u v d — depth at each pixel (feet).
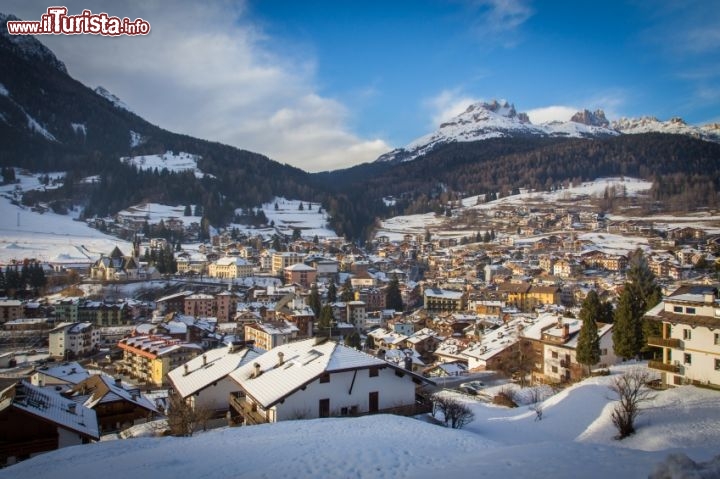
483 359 315.37
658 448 128.88
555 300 646.33
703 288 195.00
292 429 111.55
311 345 161.79
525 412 191.93
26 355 475.72
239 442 100.17
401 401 152.05
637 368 219.00
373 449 90.74
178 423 152.66
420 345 444.55
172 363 392.47
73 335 474.90
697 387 171.53
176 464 85.15
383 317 650.84
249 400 157.58
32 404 145.18
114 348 507.71
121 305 610.24
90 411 164.55
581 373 246.68
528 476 65.05
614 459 71.97
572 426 163.94
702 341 175.11
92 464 89.92
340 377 143.33
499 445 104.32
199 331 506.07
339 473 76.23
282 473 76.89
